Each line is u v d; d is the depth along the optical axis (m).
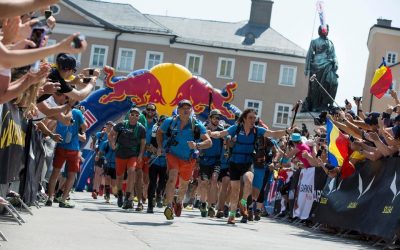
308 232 20.05
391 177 16.53
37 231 11.67
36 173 16.95
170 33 98.25
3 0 5.65
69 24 97.25
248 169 19.52
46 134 17.42
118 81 35.88
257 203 24.50
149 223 16.27
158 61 98.69
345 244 16.28
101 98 35.97
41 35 7.66
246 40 101.06
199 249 11.27
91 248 10.02
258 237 15.51
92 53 97.81
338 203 19.75
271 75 100.31
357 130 19.47
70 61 13.45
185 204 28.53
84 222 14.70
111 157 26.58
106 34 97.81
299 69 100.12
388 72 20.81
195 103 36.09
